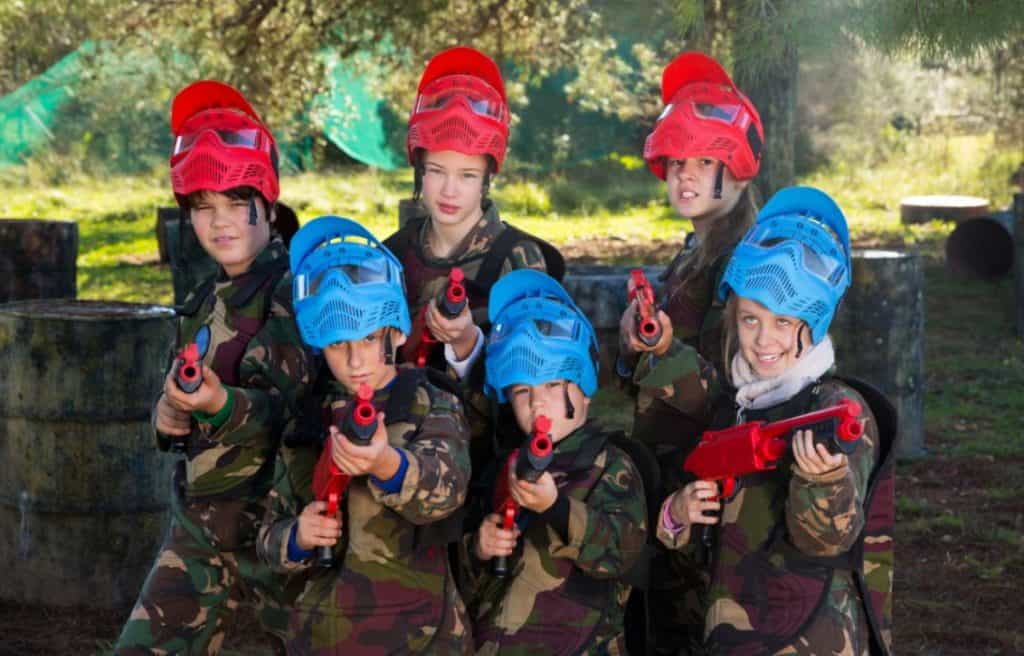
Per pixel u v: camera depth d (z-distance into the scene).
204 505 3.79
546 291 3.54
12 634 5.32
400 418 3.19
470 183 3.82
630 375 3.61
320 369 3.42
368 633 3.17
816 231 3.19
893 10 5.00
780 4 5.37
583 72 16.98
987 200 19.91
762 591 3.13
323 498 3.10
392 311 3.20
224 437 3.57
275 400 3.70
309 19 13.94
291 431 3.41
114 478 5.54
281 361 3.78
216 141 3.78
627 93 19.34
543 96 22.69
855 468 3.05
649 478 3.44
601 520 3.32
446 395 3.29
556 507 3.29
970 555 6.47
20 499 5.59
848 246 3.29
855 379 3.27
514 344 3.39
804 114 23.92
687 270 3.84
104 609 5.61
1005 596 5.95
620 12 9.47
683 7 5.74
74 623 5.46
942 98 25.27
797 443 2.82
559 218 19.66
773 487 3.15
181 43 14.82
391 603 3.19
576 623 3.36
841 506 2.92
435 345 3.80
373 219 19.06
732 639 3.14
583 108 21.03
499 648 3.36
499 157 3.85
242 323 3.81
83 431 5.50
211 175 3.76
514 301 3.55
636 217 19.70
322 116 19.78
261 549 3.31
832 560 3.10
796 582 3.10
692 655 3.71
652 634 3.79
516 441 3.67
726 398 3.34
